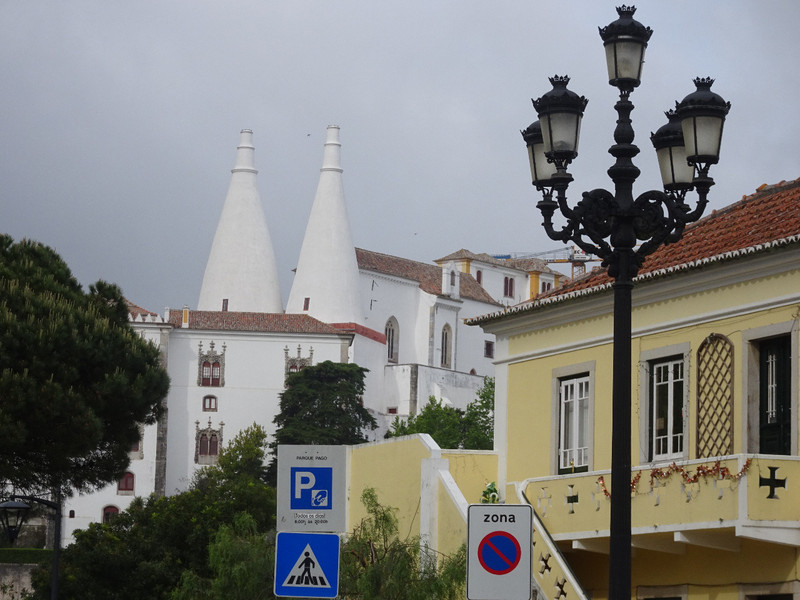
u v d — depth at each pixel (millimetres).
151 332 137250
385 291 165250
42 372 38875
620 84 14242
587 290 24781
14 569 58031
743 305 21719
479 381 160375
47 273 43844
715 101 14125
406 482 26906
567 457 25703
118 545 46469
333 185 163750
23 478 39719
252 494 49312
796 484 19750
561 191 14172
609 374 24672
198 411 138375
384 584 22078
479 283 182125
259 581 23406
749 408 21422
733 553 21266
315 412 130250
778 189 25656
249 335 139750
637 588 23422
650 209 14031
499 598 12844
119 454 42000
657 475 21062
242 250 165375
